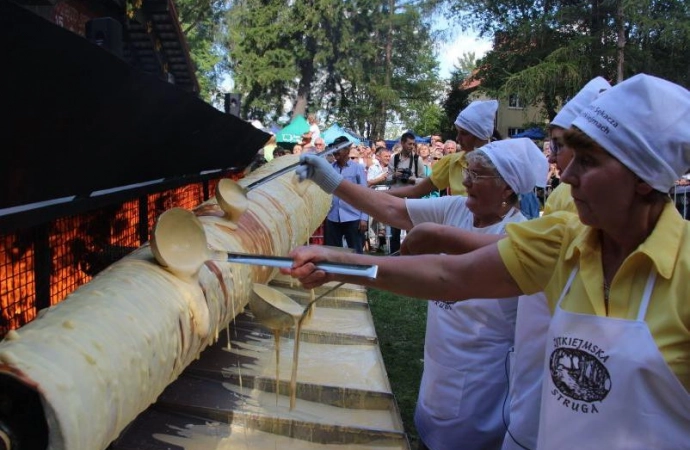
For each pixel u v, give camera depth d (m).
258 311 2.06
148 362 1.60
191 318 1.88
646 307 1.23
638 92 1.21
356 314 4.62
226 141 4.35
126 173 2.73
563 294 1.40
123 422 1.51
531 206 3.38
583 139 1.25
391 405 2.98
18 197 1.96
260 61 33.03
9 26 1.33
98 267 2.93
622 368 1.22
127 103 2.12
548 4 27.52
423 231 2.11
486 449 2.31
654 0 23.83
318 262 1.61
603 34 24.27
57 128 1.85
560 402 1.33
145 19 6.81
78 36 1.54
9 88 1.52
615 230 1.28
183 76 8.82
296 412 2.85
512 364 2.23
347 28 33.59
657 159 1.19
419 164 8.22
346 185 2.83
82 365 1.32
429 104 42.47
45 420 1.20
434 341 2.41
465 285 1.57
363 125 37.50
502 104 32.94
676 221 1.25
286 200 3.62
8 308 2.14
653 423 1.20
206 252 1.97
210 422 2.66
